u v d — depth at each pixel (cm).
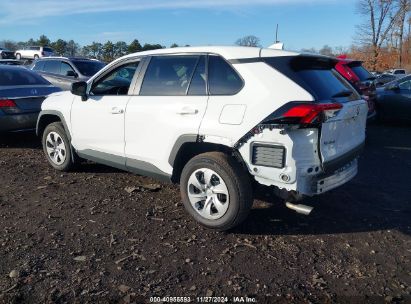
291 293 321
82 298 309
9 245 386
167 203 500
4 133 775
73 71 1218
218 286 328
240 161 398
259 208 485
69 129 575
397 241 411
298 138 364
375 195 546
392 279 343
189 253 378
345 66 970
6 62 1975
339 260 371
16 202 495
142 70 488
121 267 352
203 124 411
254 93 386
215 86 417
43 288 320
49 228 424
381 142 940
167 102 448
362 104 443
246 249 388
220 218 408
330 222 452
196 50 443
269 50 404
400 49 4381
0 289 318
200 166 413
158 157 461
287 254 380
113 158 520
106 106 514
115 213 467
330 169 385
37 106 788
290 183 368
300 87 371
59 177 596
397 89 1179
